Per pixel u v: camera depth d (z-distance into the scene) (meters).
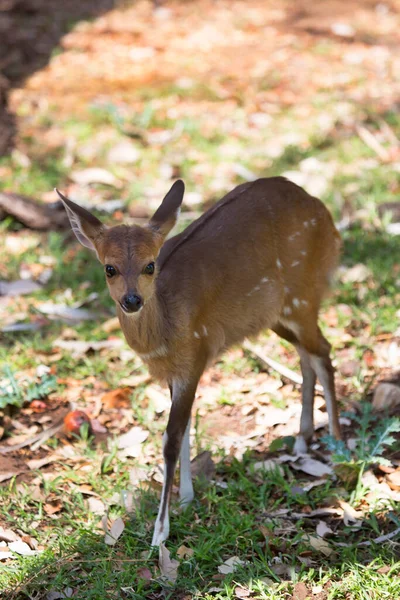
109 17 22.58
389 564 7.62
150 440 9.59
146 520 8.30
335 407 9.26
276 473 8.80
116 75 19.44
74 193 14.84
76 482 8.96
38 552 7.90
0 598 7.41
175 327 8.07
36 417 10.10
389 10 23.48
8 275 12.84
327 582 7.44
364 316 11.60
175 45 21.16
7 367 10.18
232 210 8.84
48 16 22.31
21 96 18.33
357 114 17.33
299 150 15.95
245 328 8.88
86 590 7.45
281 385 10.51
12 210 13.86
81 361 11.11
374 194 14.27
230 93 18.50
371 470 8.76
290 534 8.09
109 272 7.71
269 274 8.88
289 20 22.67
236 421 9.95
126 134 16.73
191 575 7.64
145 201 14.51
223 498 8.52
